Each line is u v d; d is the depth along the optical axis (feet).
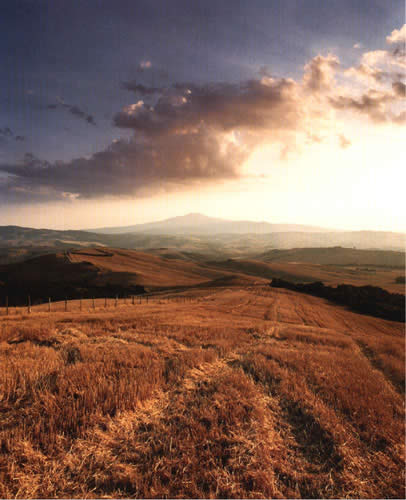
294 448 15.06
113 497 10.26
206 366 29.12
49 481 10.59
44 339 37.55
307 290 251.39
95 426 14.07
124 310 88.48
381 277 557.33
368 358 49.73
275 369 28.68
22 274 364.38
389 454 15.39
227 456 13.21
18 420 14.12
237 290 244.83
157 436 14.08
